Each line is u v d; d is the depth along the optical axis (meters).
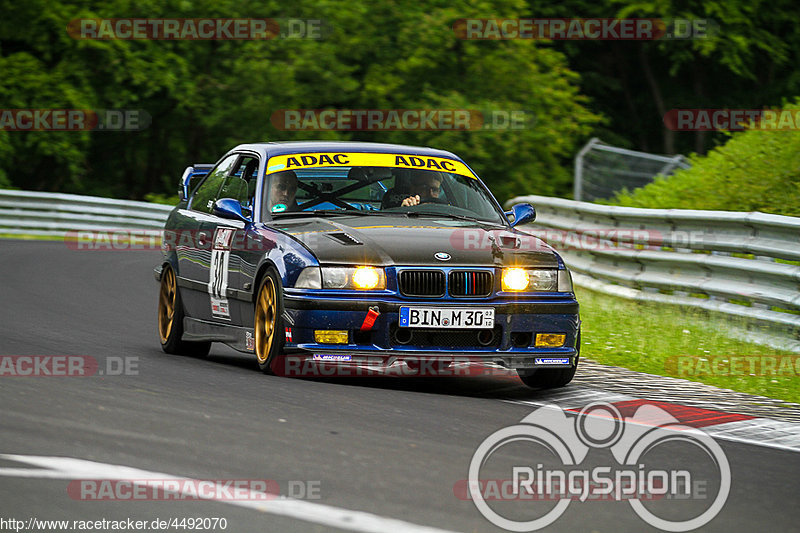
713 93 149.75
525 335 26.66
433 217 29.33
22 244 79.94
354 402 23.50
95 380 25.02
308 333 25.67
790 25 140.00
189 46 124.06
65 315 39.97
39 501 15.30
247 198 30.22
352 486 16.55
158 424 20.31
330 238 26.69
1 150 118.50
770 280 36.06
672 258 41.53
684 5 134.75
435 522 14.88
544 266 27.03
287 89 118.38
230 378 26.23
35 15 120.75
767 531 15.32
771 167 57.59
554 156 126.31
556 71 127.75
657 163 70.81
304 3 122.69
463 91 123.50
